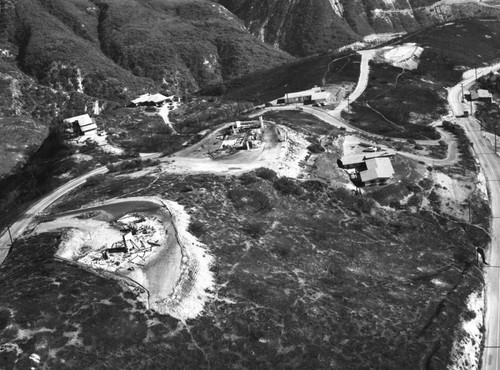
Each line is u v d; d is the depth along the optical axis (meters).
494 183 131.00
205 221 90.56
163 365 59.91
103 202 100.88
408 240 101.62
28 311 64.38
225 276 77.19
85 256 78.88
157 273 73.69
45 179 130.50
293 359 64.25
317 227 98.25
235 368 61.59
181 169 116.88
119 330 63.34
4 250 92.56
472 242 105.62
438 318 76.56
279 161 118.62
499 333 80.38
